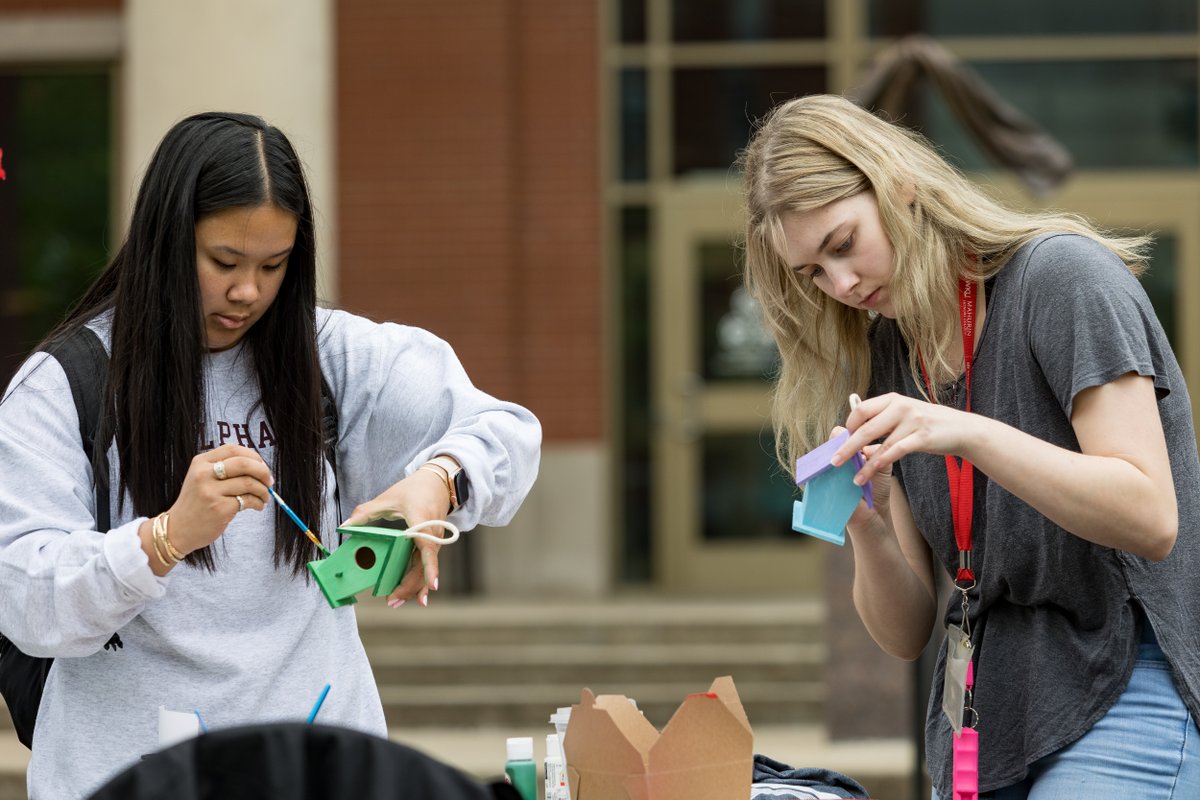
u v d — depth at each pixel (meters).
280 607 4.33
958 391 4.52
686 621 15.02
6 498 4.07
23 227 17.81
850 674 12.50
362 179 17.45
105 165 17.84
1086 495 3.94
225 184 4.11
